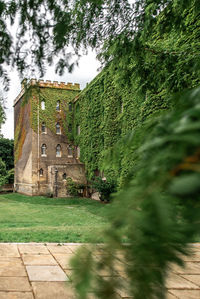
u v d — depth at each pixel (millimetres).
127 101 20766
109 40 3168
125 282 367
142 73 3754
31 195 33656
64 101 36469
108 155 519
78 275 380
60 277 4289
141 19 3119
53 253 5770
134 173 389
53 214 18062
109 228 341
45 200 28297
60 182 30672
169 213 296
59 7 1911
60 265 4918
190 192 247
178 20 3314
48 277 4297
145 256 333
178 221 296
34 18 1957
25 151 36750
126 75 3785
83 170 31594
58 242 6797
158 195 308
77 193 30719
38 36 2031
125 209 333
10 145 46281
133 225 315
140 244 328
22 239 7125
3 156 45250
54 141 35594
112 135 24875
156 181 318
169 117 395
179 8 2967
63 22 1955
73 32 2721
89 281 370
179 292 3676
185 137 281
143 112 18391
